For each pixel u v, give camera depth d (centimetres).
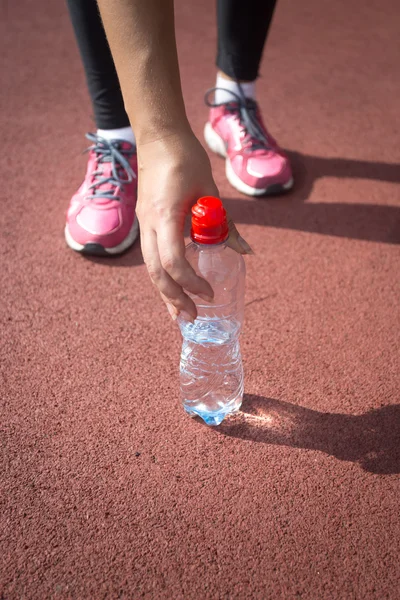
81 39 153
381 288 154
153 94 94
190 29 276
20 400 127
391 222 175
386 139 210
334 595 98
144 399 127
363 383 130
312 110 224
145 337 141
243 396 128
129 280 156
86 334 141
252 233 170
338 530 106
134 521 107
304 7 297
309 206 180
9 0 298
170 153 93
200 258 107
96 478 113
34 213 176
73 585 99
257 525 107
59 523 107
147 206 94
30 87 234
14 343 139
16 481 113
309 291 153
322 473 114
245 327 143
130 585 99
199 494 111
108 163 171
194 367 130
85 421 123
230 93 187
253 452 118
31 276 157
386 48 265
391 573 101
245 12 167
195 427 122
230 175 186
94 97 166
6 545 104
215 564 102
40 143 205
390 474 114
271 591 99
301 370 133
